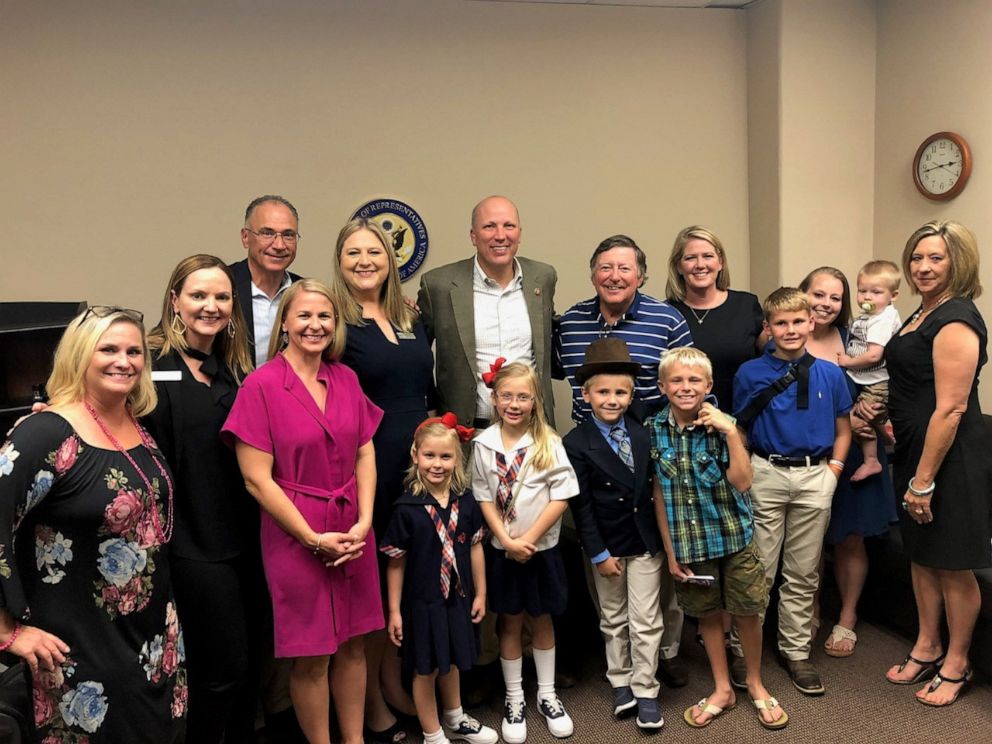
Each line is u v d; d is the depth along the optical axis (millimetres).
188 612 1921
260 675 2322
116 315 1607
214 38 3268
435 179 3635
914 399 2389
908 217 3871
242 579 2029
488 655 2688
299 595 1960
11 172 3104
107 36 3141
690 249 2807
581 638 2934
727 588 2406
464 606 2279
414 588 2240
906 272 2449
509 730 2383
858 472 2787
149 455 1688
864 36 3936
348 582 2053
